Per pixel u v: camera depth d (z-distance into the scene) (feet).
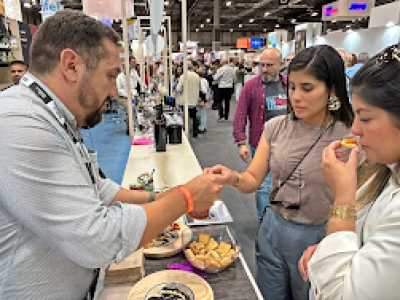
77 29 2.56
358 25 46.57
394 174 2.34
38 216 2.34
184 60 11.13
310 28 35.27
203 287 3.43
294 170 4.42
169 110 12.05
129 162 8.32
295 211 4.48
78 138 2.93
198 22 91.71
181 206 2.98
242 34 108.47
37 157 2.31
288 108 4.70
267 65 9.43
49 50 2.57
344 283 2.16
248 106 9.93
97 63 2.64
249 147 10.95
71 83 2.63
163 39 17.51
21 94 2.52
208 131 24.93
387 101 2.02
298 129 4.48
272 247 4.70
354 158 2.76
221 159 17.85
